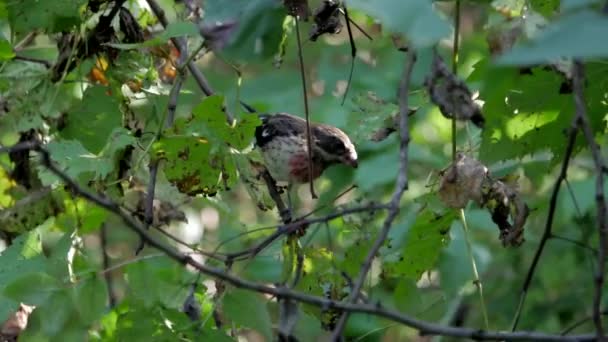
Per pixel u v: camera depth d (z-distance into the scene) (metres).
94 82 9.54
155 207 9.48
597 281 6.50
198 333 7.54
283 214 8.91
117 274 13.18
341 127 13.66
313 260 8.47
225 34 6.95
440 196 7.80
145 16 9.73
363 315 8.53
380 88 13.89
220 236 12.63
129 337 7.53
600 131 8.59
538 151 8.77
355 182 12.54
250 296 7.48
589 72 8.23
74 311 7.36
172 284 7.64
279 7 7.02
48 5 8.73
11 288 7.27
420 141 13.20
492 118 8.30
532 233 12.99
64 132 9.06
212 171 8.36
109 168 8.15
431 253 8.64
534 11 7.61
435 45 6.71
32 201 8.83
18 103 8.95
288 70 15.21
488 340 6.69
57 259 8.00
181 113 13.32
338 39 16.08
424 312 8.09
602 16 4.27
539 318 12.71
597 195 6.45
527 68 7.87
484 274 13.18
